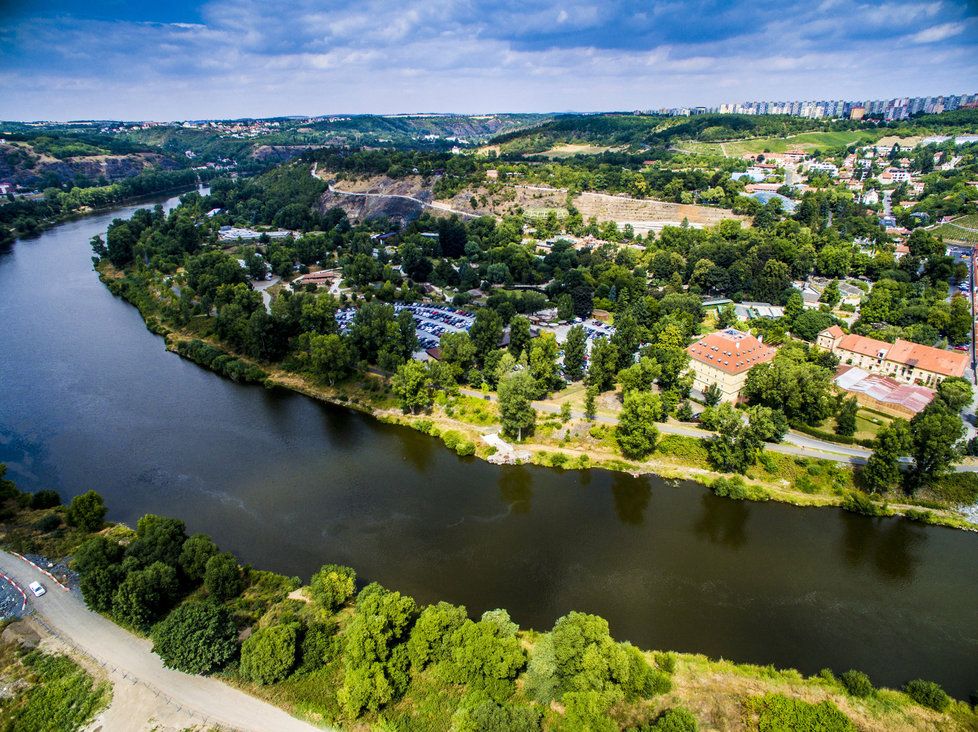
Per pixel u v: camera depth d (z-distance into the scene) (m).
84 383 174.38
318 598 85.56
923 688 73.62
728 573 99.25
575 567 100.38
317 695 73.31
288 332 192.00
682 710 68.25
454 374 158.38
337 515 114.75
